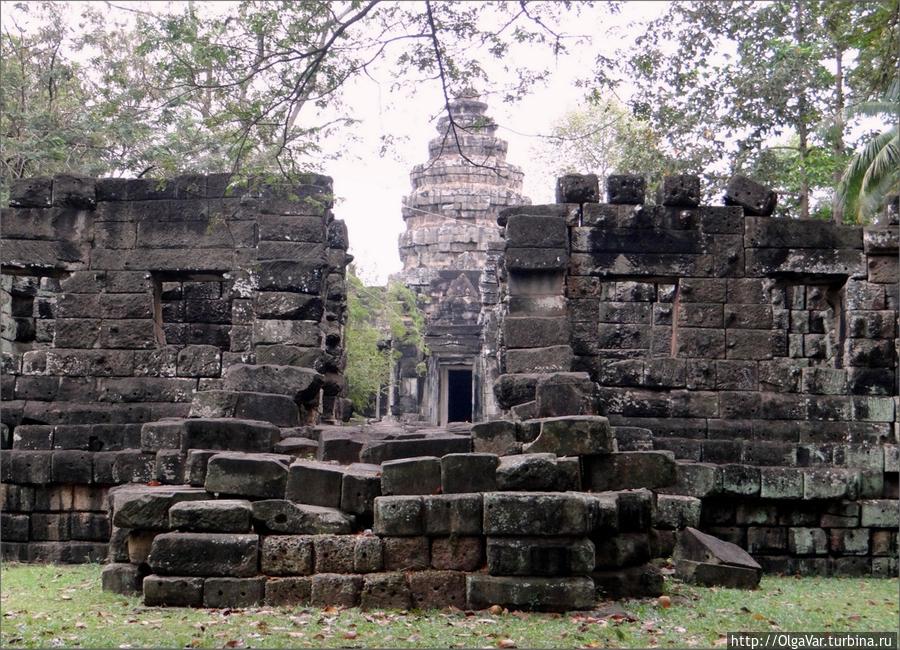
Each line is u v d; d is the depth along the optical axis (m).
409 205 51.62
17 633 10.89
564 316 18.94
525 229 19.06
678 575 14.99
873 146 26.47
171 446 16.62
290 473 12.90
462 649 10.32
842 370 19.16
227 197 20.17
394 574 12.22
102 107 24.39
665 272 19.38
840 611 13.29
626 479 13.32
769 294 19.41
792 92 26.97
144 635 10.72
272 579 12.27
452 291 46.84
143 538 12.91
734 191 19.56
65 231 20.20
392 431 16.86
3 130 27.28
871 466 18.44
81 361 19.80
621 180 19.61
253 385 18.12
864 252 19.42
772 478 18.02
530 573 12.04
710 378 19.09
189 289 22.78
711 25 24.88
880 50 18.94
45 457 18.44
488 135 51.88
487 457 12.68
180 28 15.77
